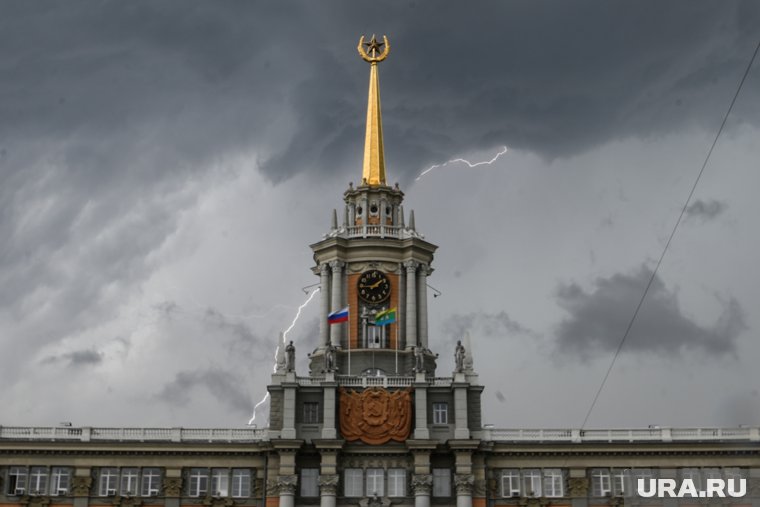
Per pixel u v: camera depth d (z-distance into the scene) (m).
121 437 118.44
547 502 117.12
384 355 129.50
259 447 117.31
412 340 131.62
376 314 131.12
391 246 135.12
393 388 120.19
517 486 118.19
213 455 117.69
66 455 116.94
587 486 117.44
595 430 119.75
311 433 118.25
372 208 139.88
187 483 117.00
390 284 134.12
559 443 118.19
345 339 132.12
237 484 117.25
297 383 119.19
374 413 118.69
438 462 118.62
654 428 119.62
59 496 115.81
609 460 118.12
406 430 118.38
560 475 118.56
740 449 116.81
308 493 117.00
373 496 116.81
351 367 129.12
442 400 120.19
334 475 116.00
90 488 116.06
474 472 117.62
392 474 118.06
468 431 117.81
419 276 135.25
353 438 118.06
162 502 116.06
